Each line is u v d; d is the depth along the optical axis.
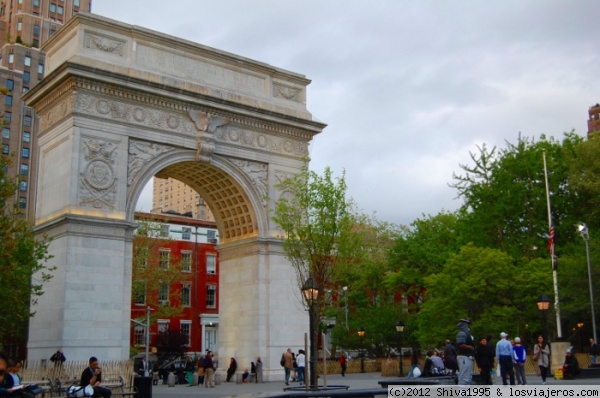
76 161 44.00
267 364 50.88
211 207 57.00
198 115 50.16
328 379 53.84
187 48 50.75
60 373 38.41
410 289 76.25
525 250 62.12
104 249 43.78
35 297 48.38
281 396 14.70
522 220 64.12
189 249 91.44
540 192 63.00
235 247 54.75
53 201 45.41
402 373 58.41
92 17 46.44
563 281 53.62
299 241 42.00
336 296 80.12
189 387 48.22
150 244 72.88
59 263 42.97
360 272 77.38
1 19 157.12
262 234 52.81
